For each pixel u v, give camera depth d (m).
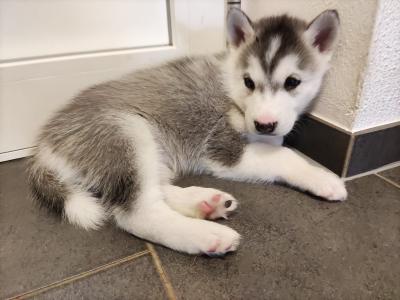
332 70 0.35
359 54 0.31
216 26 0.50
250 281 0.24
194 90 0.37
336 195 0.32
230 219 0.31
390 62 0.32
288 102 0.34
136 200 0.29
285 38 0.34
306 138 0.40
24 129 0.44
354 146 0.34
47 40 0.44
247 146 0.36
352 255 0.26
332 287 0.24
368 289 0.24
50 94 0.44
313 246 0.27
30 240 0.30
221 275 0.25
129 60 0.47
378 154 0.37
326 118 0.37
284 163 0.34
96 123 0.33
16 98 0.42
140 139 0.32
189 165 0.39
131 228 0.29
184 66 0.40
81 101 0.36
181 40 0.49
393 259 0.26
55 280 0.25
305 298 0.23
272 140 0.39
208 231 0.27
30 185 0.35
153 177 0.31
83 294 0.24
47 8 0.43
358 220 0.30
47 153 0.34
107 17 0.47
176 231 0.27
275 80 0.33
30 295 0.24
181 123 0.37
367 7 0.30
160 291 0.24
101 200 0.31
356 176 0.37
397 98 0.35
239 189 0.36
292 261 0.26
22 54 0.43
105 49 0.48
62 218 0.32
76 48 0.46
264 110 0.32
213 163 0.38
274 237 0.28
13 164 0.44
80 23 0.45
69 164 0.33
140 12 0.48
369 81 0.32
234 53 0.38
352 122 0.34
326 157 0.38
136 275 0.26
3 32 0.42
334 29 0.32
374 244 0.27
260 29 0.36
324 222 0.30
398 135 0.37
